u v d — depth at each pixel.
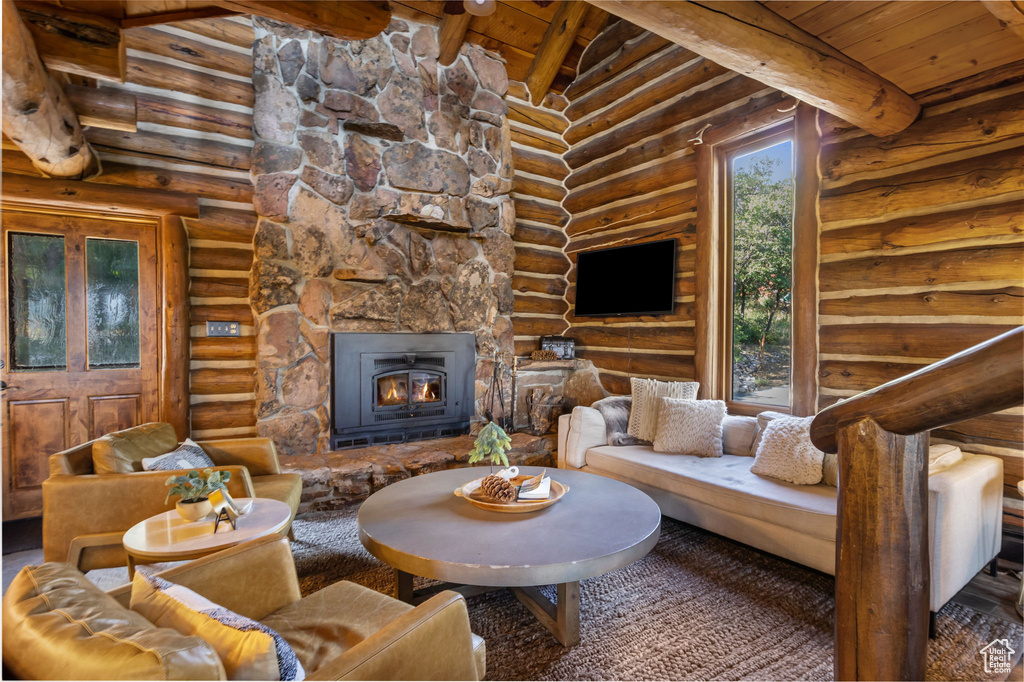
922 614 0.89
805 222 3.25
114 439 2.34
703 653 1.86
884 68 2.46
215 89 3.78
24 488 3.30
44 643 0.80
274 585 1.47
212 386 3.80
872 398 0.90
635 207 4.64
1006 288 2.46
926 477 0.90
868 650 0.88
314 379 3.86
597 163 5.07
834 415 0.97
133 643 0.77
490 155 4.75
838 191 3.12
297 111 3.88
